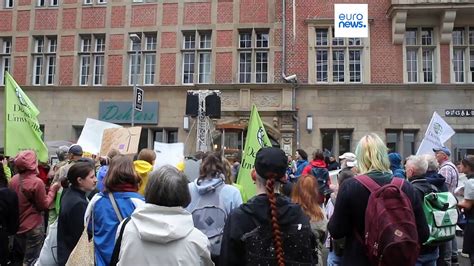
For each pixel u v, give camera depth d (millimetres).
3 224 4500
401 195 2834
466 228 5059
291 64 16875
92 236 3195
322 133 16641
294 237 2500
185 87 17234
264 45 17359
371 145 3217
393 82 16453
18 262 5211
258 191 2727
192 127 16828
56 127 17859
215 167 3992
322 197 5992
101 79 18188
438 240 4305
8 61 18594
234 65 17141
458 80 16531
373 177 3082
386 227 2717
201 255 2629
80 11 18359
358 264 3000
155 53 17906
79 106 17844
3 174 4723
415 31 16797
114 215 3146
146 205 2645
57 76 18188
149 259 2537
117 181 3281
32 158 5609
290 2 17203
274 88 16688
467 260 7492
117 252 2744
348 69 16703
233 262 2557
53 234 4105
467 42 16406
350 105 16469
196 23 17594
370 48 16672
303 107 16641
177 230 2551
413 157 4789
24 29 18500
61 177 5344
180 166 6047
